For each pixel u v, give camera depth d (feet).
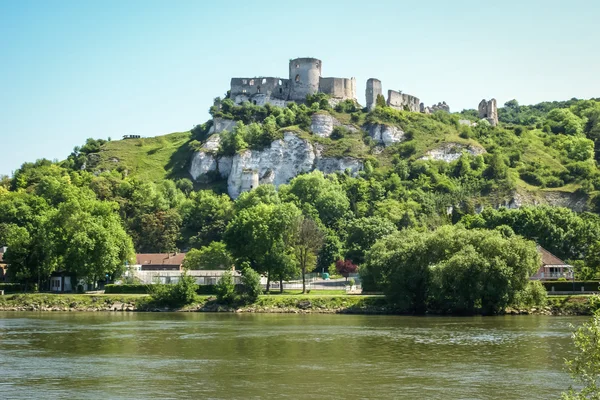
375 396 192.34
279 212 526.98
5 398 191.72
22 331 335.06
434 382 209.46
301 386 205.26
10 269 525.75
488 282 396.98
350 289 537.65
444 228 442.50
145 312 459.73
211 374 223.30
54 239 522.88
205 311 462.19
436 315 415.85
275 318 407.85
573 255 644.27
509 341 289.12
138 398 191.31
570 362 136.87
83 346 283.59
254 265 523.70
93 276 521.24
